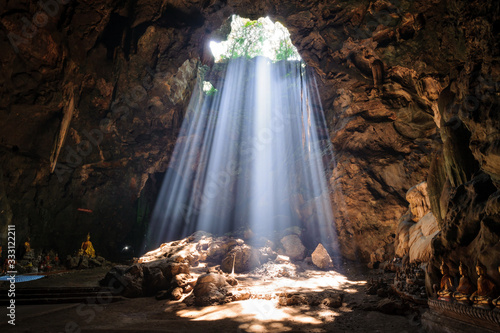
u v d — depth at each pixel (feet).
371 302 31.60
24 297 37.14
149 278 40.68
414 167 57.57
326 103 66.90
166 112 72.43
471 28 23.84
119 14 51.39
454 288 21.44
